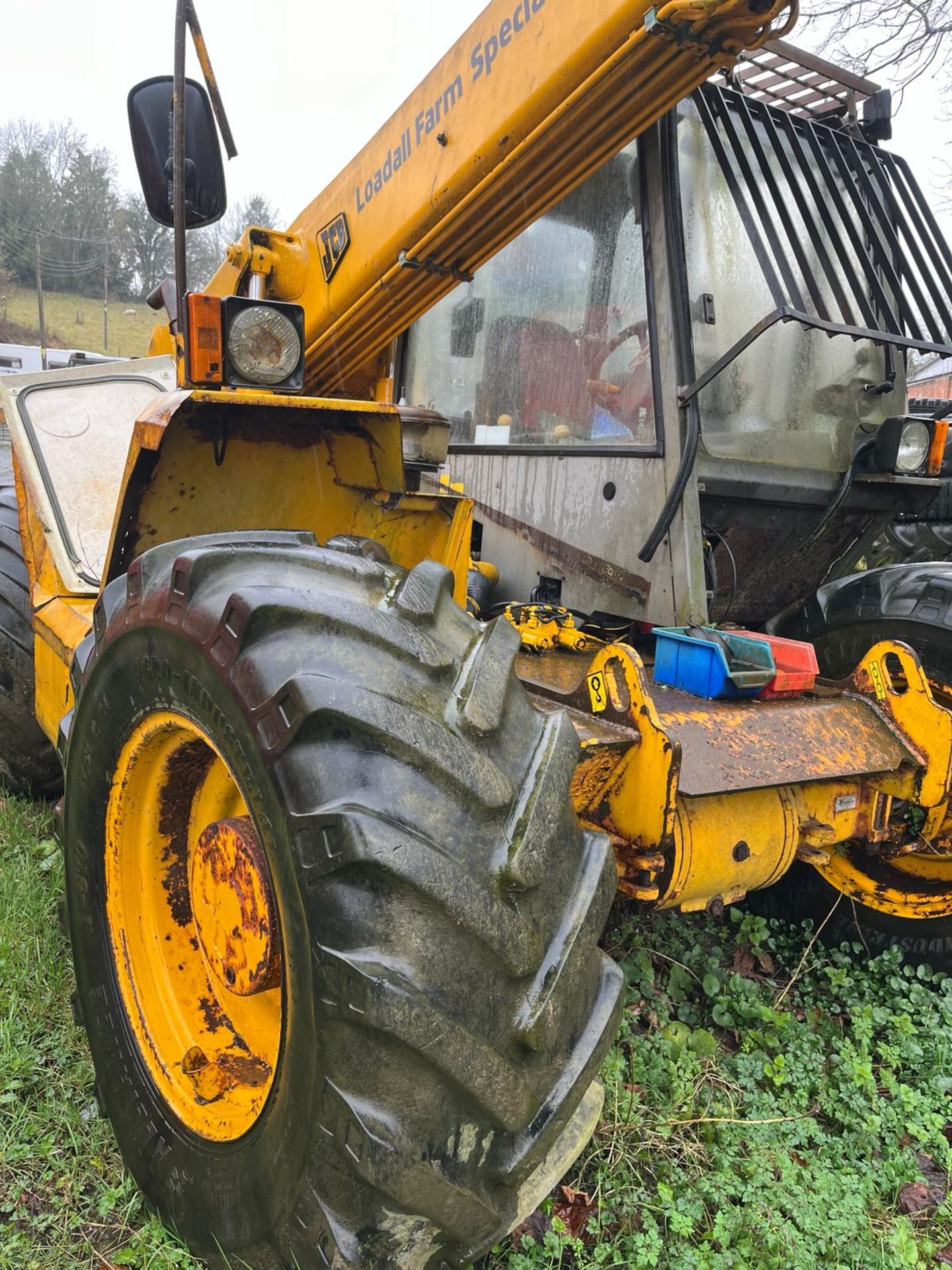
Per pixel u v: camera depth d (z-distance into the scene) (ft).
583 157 5.97
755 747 6.31
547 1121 4.03
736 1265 5.34
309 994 3.83
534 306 9.45
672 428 7.87
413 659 4.12
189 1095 5.18
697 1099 6.70
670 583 8.00
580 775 5.74
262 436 6.54
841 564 10.12
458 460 10.64
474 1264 5.20
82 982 5.94
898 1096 6.97
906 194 9.29
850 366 9.24
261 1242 4.30
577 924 4.12
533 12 5.53
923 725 6.98
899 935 8.57
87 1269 5.11
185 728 4.83
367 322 7.57
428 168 6.41
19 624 9.41
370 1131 3.67
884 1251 5.70
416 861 3.67
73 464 8.93
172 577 4.70
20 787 10.32
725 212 8.36
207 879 4.90
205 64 6.94
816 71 9.04
